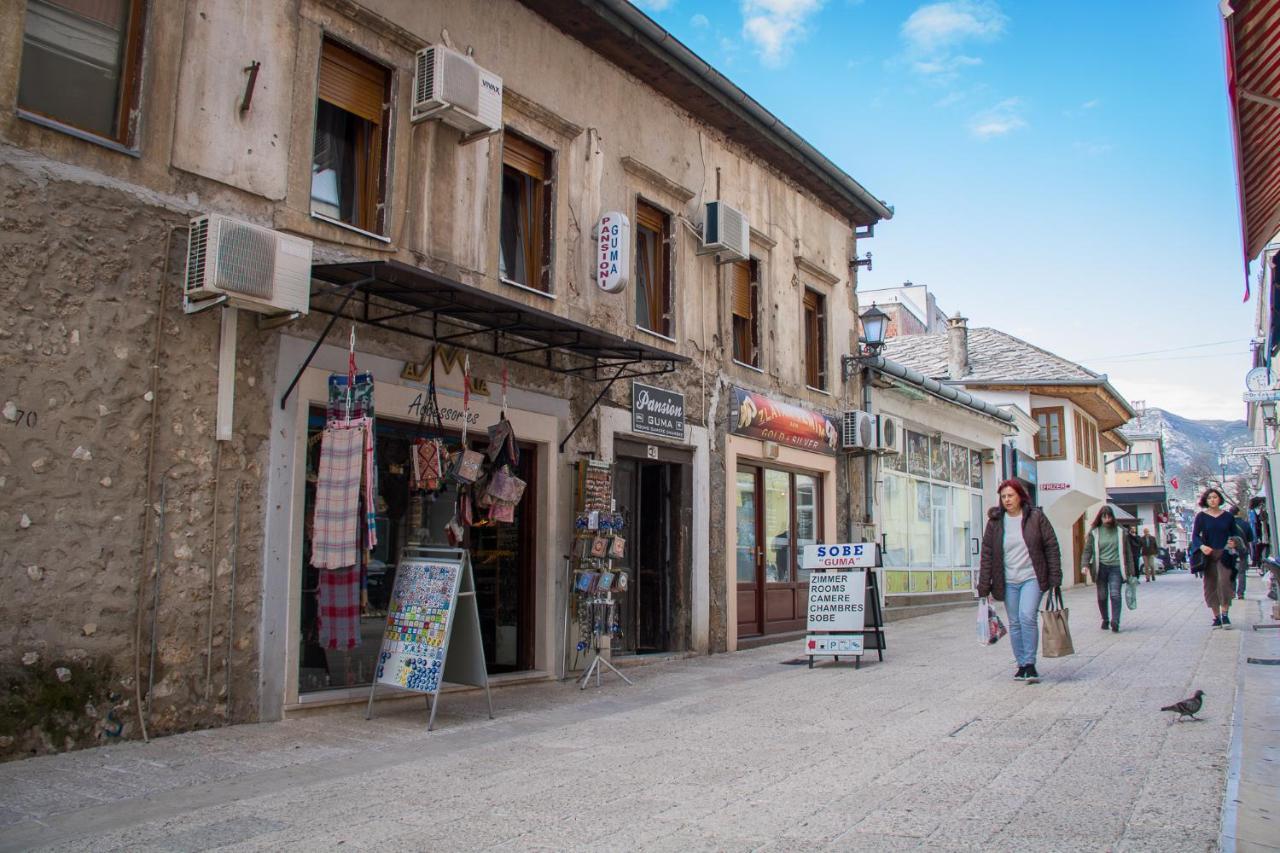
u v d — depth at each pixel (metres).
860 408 17.09
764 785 5.51
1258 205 9.44
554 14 10.77
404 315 8.52
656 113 12.52
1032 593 9.23
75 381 6.58
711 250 13.06
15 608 6.21
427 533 9.32
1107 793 5.16
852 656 11.90
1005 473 24.48
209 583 7.23
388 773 5.96
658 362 11.73
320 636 7.48
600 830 4.67
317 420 8.29
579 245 11.06
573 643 10.46
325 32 8.36
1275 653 10.72
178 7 7.30
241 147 7.64
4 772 5.84
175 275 7.15
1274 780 5.31
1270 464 10.73
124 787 5.59
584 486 10.43
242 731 7.16
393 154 8.91
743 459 14.02
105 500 6.68
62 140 6.61
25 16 6.50
